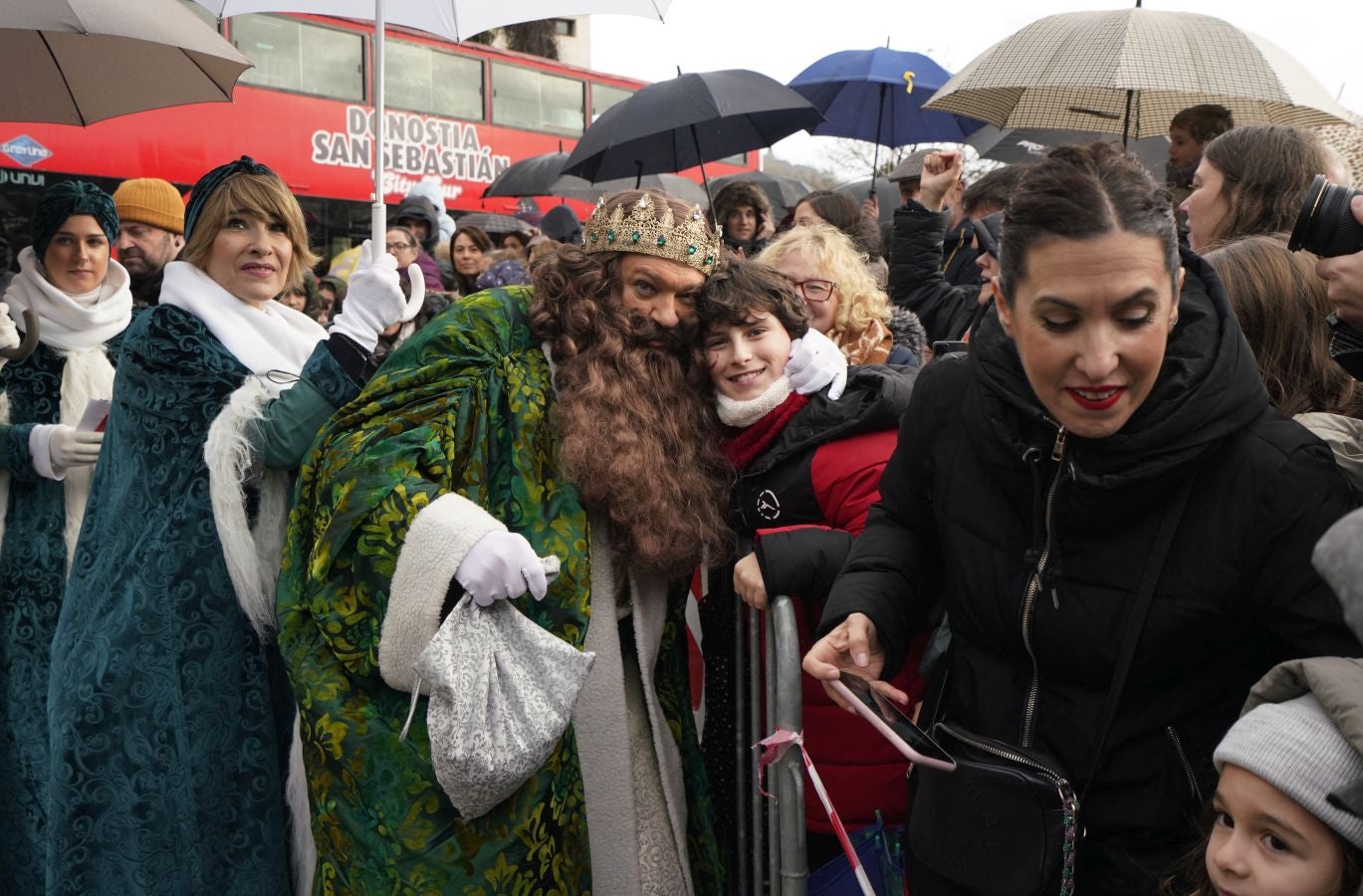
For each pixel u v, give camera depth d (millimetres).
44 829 2959
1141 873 1479
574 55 12430
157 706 2383
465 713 1814
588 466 2021
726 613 2295
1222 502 1414
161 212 4867
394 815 1914
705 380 2193
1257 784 1266
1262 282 1808
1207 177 2244
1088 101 3979
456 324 2119
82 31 2633
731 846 2326
